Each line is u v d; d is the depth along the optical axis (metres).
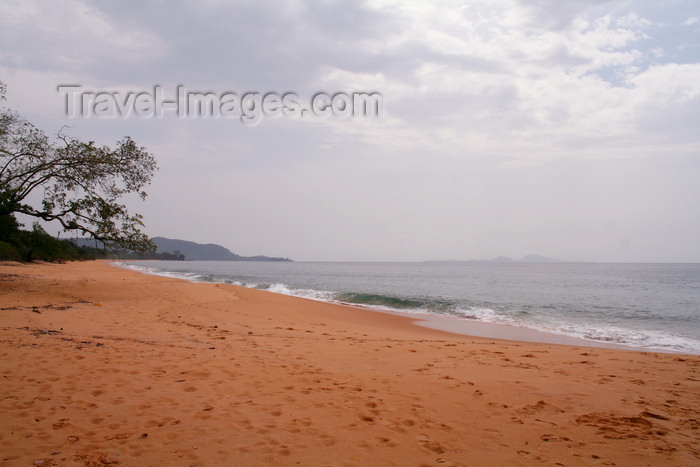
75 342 7.41
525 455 3.61
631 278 59.59
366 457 3.49
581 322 16.05
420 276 65.94
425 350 8.74
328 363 7.03
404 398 5.12
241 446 3.60
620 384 5.97
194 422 4.09
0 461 3.13
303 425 4.15
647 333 13.38
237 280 44.34
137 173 18.19
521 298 26.52
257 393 5.11
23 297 14.40
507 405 4.93
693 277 62.56
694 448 3.78
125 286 20.83
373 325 14.36
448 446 3.76
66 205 17.20
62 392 4.77
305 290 30.45
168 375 5.68
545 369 6.98
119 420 4.07
